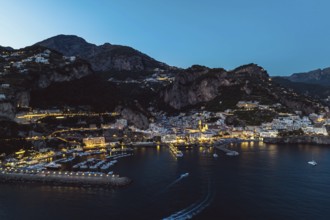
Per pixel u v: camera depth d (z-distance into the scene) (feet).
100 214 492.95
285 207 525.75
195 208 519.60
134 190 612.29
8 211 505.66
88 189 617.62
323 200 558.97
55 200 553.64
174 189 619.67
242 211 508.12
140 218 478.59
